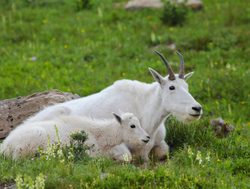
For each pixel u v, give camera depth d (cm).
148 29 5322
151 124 2656
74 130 2542
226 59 4616
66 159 2339
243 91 4034
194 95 3984
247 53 4691
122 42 5081
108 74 4403
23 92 3969
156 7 5766
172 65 4472
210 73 4269
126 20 5538
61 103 2838
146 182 2147
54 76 4334
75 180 2136
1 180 2155
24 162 2306
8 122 2936
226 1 5978
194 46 4891
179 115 2581
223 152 2623
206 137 2772
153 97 2662
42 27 5375
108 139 2578
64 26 5409
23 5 5997
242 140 2819
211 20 5469
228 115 3709
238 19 5400
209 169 2309
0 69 4428
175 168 2278
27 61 4641
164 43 5041
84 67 4562
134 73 4434
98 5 5947
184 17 5419
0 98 3894
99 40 5138
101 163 2312
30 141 2458
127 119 2573
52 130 2508
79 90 4041
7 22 5491
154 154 2695
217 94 4016
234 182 2230
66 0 6053
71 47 4962
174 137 2805
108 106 2716
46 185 2088
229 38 4931
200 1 5831
